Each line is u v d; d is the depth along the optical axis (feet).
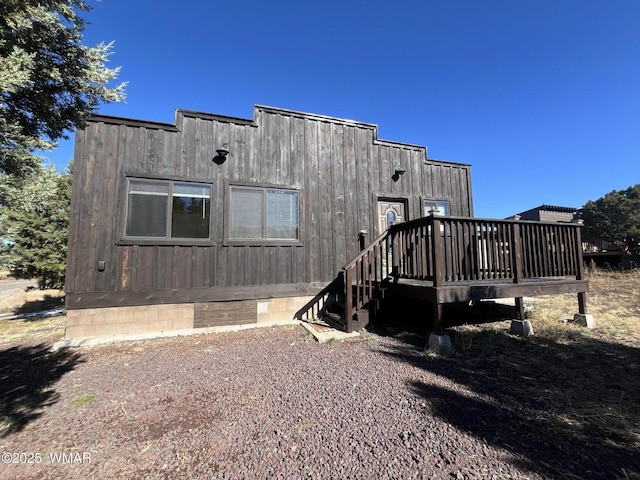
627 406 8.80
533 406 8.93
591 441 7.23
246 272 20.44
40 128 9.52
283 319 21.13
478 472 6.16
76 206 17.25
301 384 10.73
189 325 18.99
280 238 21.54
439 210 27.17
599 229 73.72
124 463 6.77
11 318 28.89
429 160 27.14
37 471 6.56
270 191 21.53
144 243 18.28
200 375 11.87
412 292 16.51
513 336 16.08
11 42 7.91
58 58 8.97
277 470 6.37
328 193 23.25
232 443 7.39
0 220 15.52
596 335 16.06
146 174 18.53
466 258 16.14
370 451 6.91
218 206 20.07
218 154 20.21
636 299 25.18
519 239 17.29
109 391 10.63
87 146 17.67
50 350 16.14
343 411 8.77
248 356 14.10
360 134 24.79
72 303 16.89
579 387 10.15
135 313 17.98
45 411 9.28
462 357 13.33
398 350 14.51
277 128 22.09
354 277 22.97
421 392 9.93
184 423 8.39
